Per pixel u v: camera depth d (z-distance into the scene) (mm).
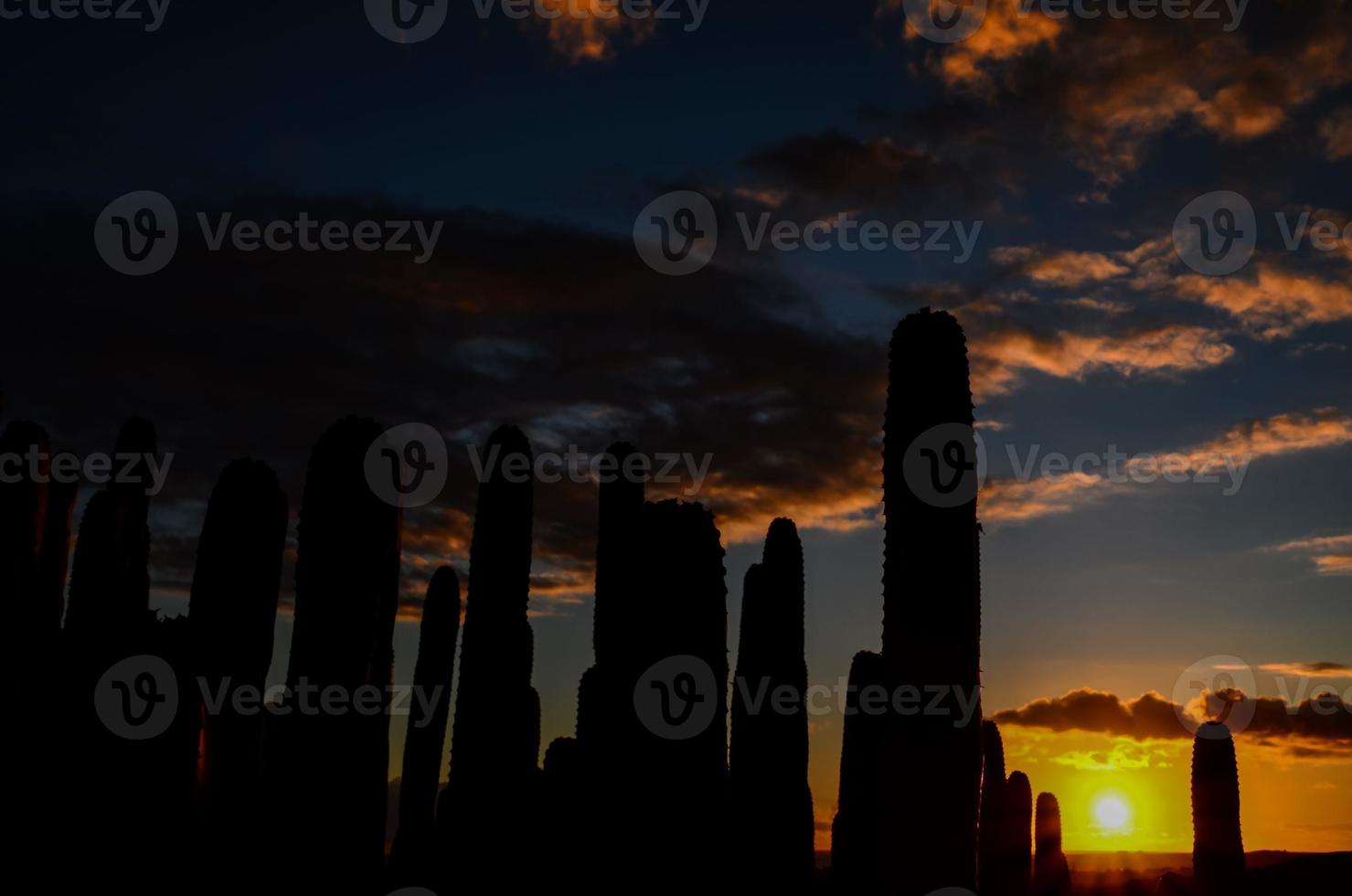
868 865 17359
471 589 15992
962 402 12109
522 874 15336
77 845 12477
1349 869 32531
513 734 15703
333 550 12930
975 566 11914
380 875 12875
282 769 12641
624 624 13805
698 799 13117
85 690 13055
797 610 15758
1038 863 29938
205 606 13102
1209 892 22469
